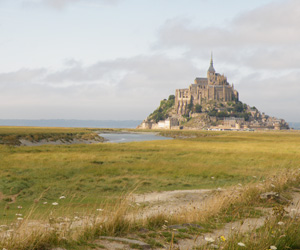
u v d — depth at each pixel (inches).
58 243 326.3
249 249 327.6
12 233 315.0
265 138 5260.8
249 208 550.9
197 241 375.2
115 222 400.5
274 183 757.9
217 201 576.1
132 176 1262.3
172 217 478.6
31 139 3319.4
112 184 1103.0
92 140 4675.2
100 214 442.0
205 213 507.2
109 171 1353.3
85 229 371.2
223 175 1314.0
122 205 467.2
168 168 1470.2
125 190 1013.2
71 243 331.6
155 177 1256.8
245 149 2704.2
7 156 1775.3
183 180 1208.8
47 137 3681.1
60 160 1662.2
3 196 903.7
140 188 1051.9
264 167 1553.9
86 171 1341.0
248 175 1316.4
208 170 1425.9
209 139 4744.1
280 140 4586.6
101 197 892.0
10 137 3083.2
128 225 404.8
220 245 332.5
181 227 430.3
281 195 670.5
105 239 355.9
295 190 767.7
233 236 350.6
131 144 3181.6
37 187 1014.4
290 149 2768.2
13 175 1194.0
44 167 1392.7
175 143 3476.9
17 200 861.2
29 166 1414.9
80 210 647.8
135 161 1733.5
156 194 933.8
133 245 338.0
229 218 492.7
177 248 333.4
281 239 358.0
